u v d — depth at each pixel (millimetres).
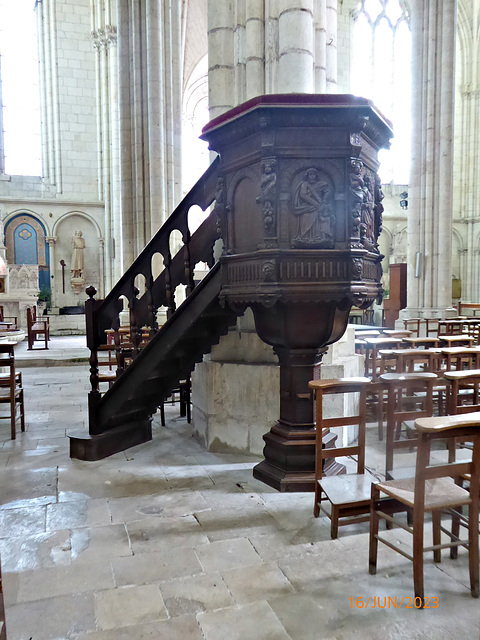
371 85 25516
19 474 4406
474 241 26500
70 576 2791
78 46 21219
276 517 3496
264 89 5273
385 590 2602
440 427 2297
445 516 3424
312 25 4992
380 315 22391
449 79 14625
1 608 1635
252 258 3605
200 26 24781
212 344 4914
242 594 2598
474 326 9930
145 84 12031
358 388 3484
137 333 5223
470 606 2451
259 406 4816
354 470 4336
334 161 3482
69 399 7734
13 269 17281
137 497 3885
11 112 21938
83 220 21969
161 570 2840
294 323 3756
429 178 15078
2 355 12016
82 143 21609
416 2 14875
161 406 6051
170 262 4828
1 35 21641
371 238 3834
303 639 2250
